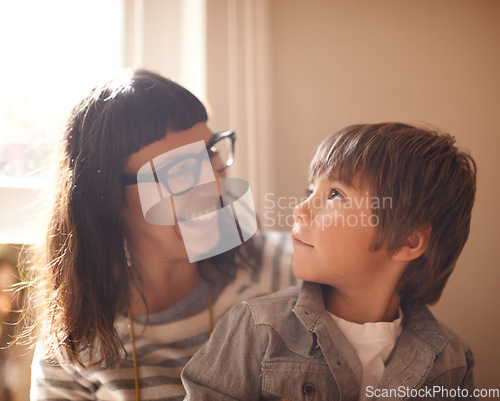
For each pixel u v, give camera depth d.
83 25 1.01
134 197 0.65
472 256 0.67
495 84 0.76
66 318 0.66
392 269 0.59
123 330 0.69
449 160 0.58
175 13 0.98
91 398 0.70
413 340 0.61
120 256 0.67
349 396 0.57
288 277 0.74
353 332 0.60
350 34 0.81
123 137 0.63
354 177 0.57
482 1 0.78
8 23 0.99
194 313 0.70
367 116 0.80
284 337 0.59
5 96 0.98
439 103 0.77
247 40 0.84
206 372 0.59
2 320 0.81
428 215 0.57
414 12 0.79
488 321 0.67
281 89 0.83
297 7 0.84
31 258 0.81
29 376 0.81
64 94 0.99
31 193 0.89
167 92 0.65
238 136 0.82
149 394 0.66
